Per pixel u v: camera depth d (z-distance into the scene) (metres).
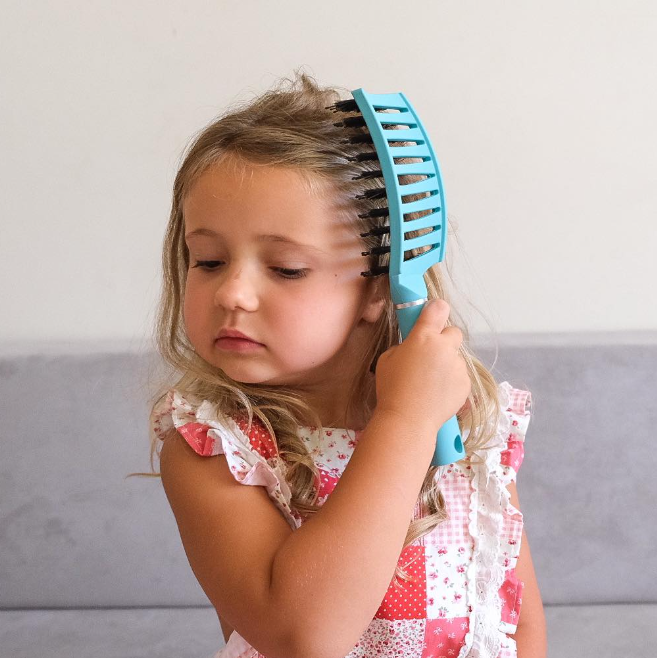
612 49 1.46
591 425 1.31
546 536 1.31
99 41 1.45
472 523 0.85
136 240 1.48
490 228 1.48
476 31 1.46
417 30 1.46
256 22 1.45
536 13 1.46
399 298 0.72
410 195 0.77
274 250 0.69
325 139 0.72
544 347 1.33
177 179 0.82
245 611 0.66
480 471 0.86
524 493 1.31
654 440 1.32
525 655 0.91
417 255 0.73
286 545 0.65
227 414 0.77
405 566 0.82
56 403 1.32
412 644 0.81
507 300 1.48
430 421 0.68
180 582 1.34
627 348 1.33
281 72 1.46
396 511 0.64
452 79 1.46
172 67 1.46
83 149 1.47
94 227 1.48
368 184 0.73
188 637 1.27
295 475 0.79
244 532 0.69
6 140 1.46
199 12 1.45
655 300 1.49
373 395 0.83
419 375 0.69
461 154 1.47
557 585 1.32
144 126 1.46
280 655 0.64
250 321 0.69
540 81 1.46
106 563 1.33
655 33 1.46
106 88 1.46
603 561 1.32
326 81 1.46
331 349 0.71
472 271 1.48
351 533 0.63
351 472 0.66
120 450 1.32
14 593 1.33
